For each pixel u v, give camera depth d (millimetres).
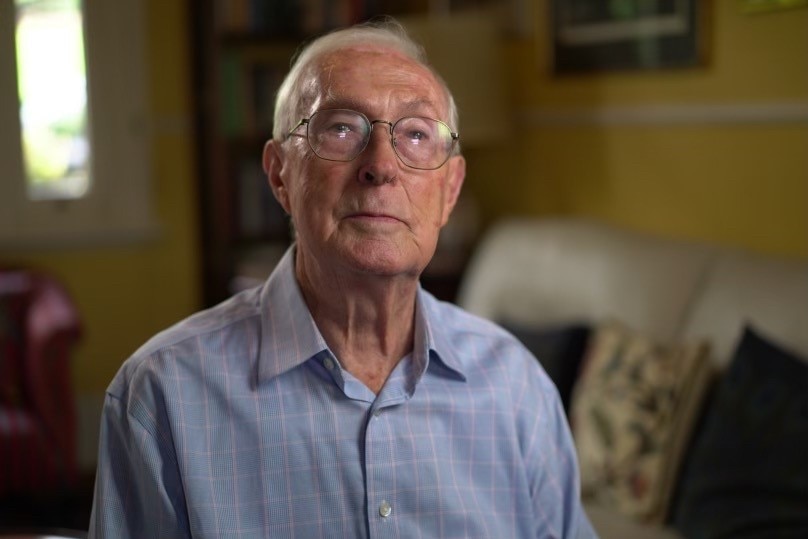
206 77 4129
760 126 2762
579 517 1438
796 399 1974
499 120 3643
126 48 4250
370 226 1224
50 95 4188
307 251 1298
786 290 2217
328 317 1307
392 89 1262
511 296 3070
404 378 1321
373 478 1255
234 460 1234
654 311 2572
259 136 4258
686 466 2232
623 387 2393
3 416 3264
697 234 3047
